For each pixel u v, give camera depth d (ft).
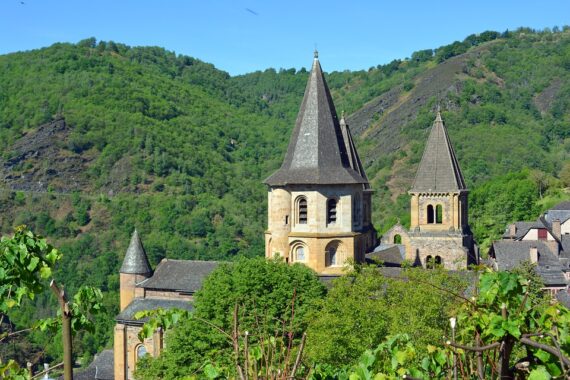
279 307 196.13
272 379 61.11
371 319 154.10
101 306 69.41
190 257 531.09
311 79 237.86
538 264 327.88
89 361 348.59
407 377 55.36
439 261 317.83
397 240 342.85
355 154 290.97
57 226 579.07
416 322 145.79
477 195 578.66
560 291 262.06
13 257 67.26
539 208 557.74
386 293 169.48
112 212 591.37
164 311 71.36
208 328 194.29
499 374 53.62
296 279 201.36
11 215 597.11
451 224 319.47
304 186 231.71
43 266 68.54
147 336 70.23
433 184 320.09
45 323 70.13
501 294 57.06
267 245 240.32
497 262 343.87
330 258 233.55
